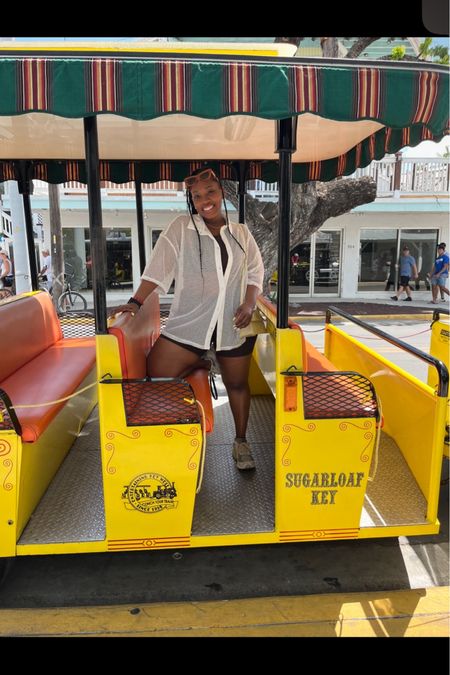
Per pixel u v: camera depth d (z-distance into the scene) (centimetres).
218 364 295
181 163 415
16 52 184
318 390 244
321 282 1534
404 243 1509
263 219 779
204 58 187
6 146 353
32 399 285
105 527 242
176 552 280
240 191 421
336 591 249
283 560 273
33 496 254
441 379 250
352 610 236
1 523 229
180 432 229
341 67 190
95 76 180
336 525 247
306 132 321
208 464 310
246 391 299
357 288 1534
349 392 243
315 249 1510
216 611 235
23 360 358
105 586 252
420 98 192
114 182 412
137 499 233
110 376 228
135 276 1397
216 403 417
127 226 1366
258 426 366
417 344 877
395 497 272
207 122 293
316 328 1040
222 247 267
